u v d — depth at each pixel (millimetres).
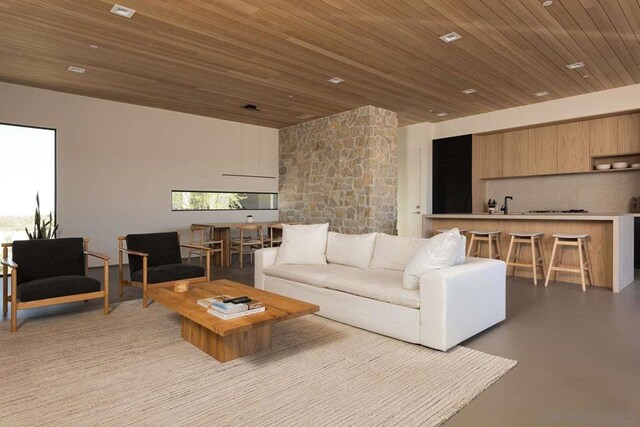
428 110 7262
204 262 7176
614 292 4570
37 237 5258
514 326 3330
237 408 2010
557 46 4340
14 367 2506
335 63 4832
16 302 3277
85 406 2027
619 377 2348
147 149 7090
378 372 2428
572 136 6699
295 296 3824
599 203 6746
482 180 8078
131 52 4484
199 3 3398
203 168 7816
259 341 2775
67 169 6281
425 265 2926
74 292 3471
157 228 7234
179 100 6605
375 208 6871
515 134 7398
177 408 2010
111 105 6676
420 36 4074
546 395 2135
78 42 4199
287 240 4320
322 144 7820
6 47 4328
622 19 3725
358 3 3414
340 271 3744
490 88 5895
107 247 6668
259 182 8695
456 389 2201
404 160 8750
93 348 2838
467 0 3357
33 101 5945
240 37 4090
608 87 5906
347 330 3223
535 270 5059
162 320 3514
